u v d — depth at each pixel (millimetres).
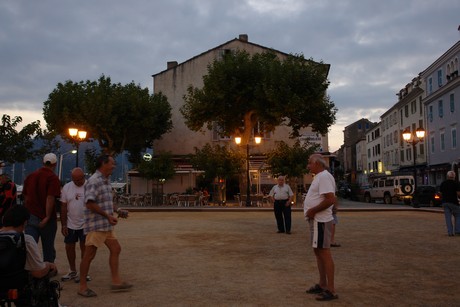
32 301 4035
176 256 9258
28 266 4199
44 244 6801
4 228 4289
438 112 43906
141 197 31578
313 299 5820
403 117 56219
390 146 62656
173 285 6676
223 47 37188
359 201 42688
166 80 38062
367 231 13648
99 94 32562
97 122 32031
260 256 9227
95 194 6039
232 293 6172
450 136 41312
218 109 29656
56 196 6758
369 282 6758
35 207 6703
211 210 25078
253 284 6707
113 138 34156
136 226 15758
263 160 33906
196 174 35469
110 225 6180
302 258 8969
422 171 47594
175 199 31703
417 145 50406
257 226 15688
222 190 30859
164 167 31203
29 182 6770
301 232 13719
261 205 29125
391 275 7254
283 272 7594
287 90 27859
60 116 32406
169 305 5594
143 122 33188
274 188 13609
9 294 3863
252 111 29953
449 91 41156
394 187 34531
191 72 37688
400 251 9695
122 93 33281
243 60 29578
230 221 17938
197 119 30391
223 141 36500
